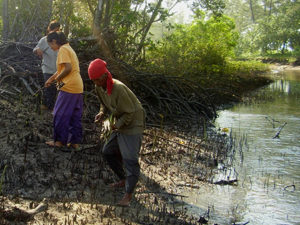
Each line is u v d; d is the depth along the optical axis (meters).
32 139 5.79
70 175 4.91
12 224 3.52
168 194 4.98
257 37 52.72
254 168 6.37
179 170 5.96
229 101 14.29
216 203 4.88
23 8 10.43
